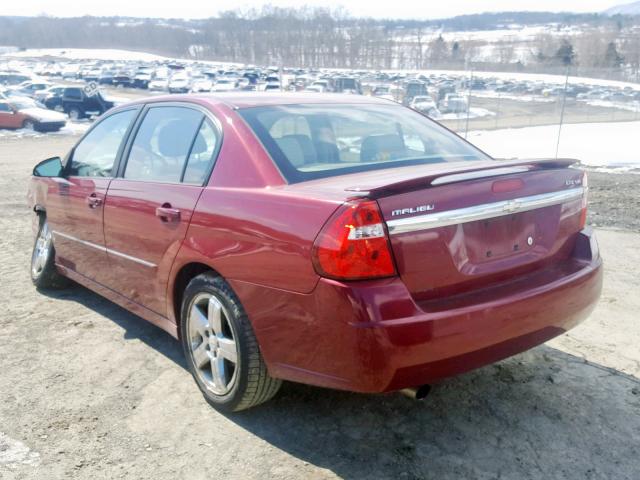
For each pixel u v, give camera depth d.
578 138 22.06
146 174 3.83
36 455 2.95
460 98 34.88
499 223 2.89
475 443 3.00
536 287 2.91
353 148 3.45
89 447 3.01
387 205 2.55
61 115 25.58
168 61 141.88
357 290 2.51
